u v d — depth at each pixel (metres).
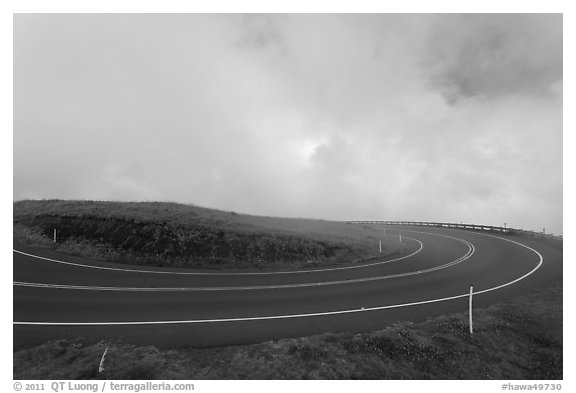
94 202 29.42
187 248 20.84
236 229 23.81
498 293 15.02
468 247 29.16
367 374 8.34
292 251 23.05
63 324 10.34
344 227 39.72
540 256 23.45
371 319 11.63
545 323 11.66
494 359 9.51
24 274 15.49
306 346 9.19
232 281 16.47
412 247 30.66
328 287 15.82
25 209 27.58
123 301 12.64
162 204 29.69
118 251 20.14
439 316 12.07
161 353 8.68
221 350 8.98
